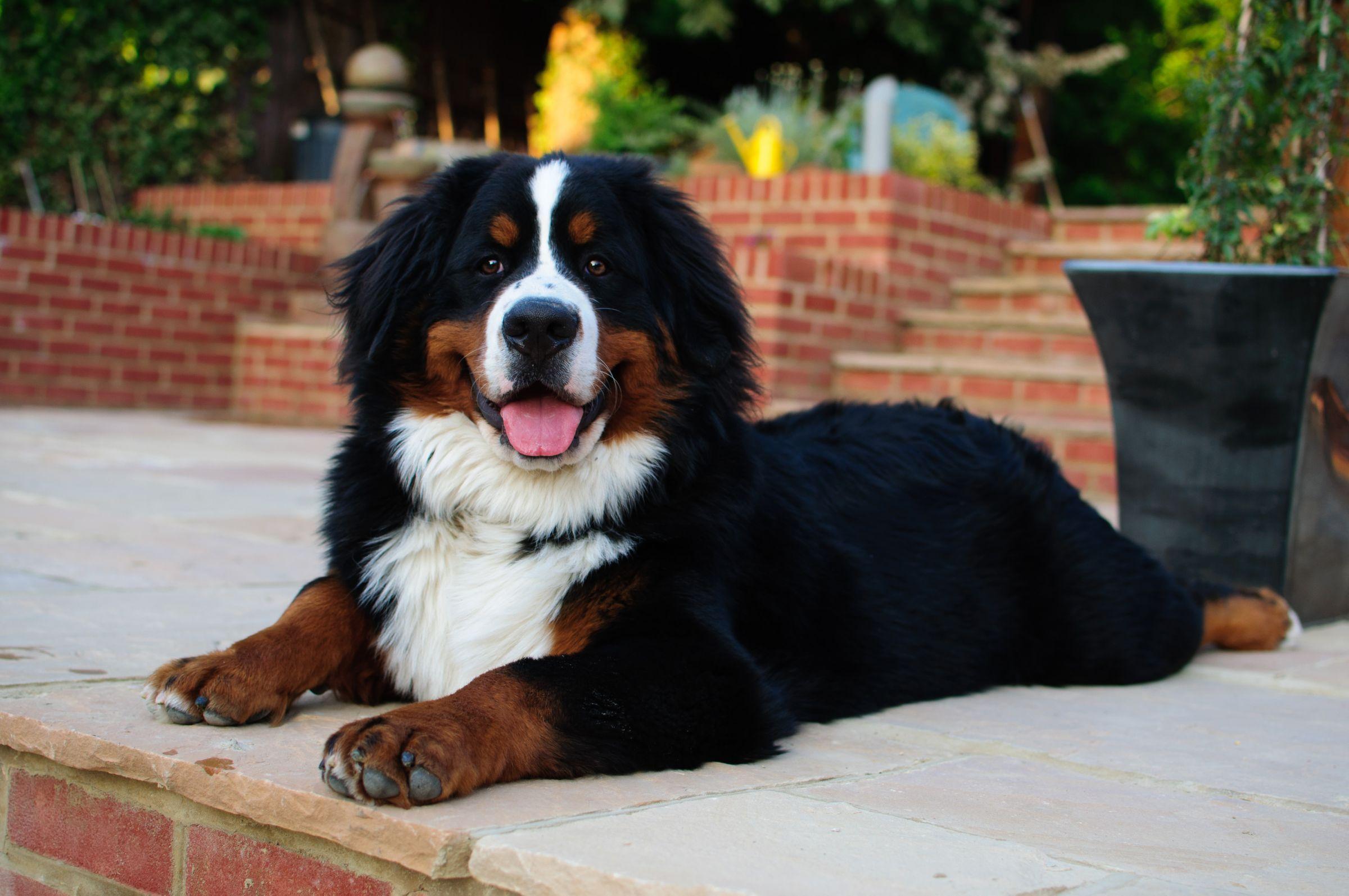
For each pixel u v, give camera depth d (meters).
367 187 12.19
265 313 11.75
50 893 2.27
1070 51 19.56
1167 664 3.41
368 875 1.88
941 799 2.15
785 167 12.36
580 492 2.62
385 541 2.68
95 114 12.95
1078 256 9.62
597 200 2.73
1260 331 3.96
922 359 8.33
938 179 12.39
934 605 3.09
